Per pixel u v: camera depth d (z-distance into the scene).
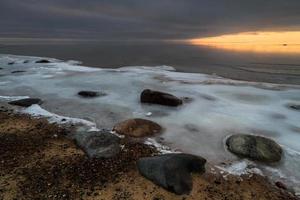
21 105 13.85
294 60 40.19
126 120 11.23
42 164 8.30
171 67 30.97
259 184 7.67
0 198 6.72
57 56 43.47
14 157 8.70
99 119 12.34
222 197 7.03
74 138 9.91
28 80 20.61
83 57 42.94
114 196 6.90
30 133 10.56
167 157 7.82
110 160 8.59
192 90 17.95
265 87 19.45
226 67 32.03
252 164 8.67
